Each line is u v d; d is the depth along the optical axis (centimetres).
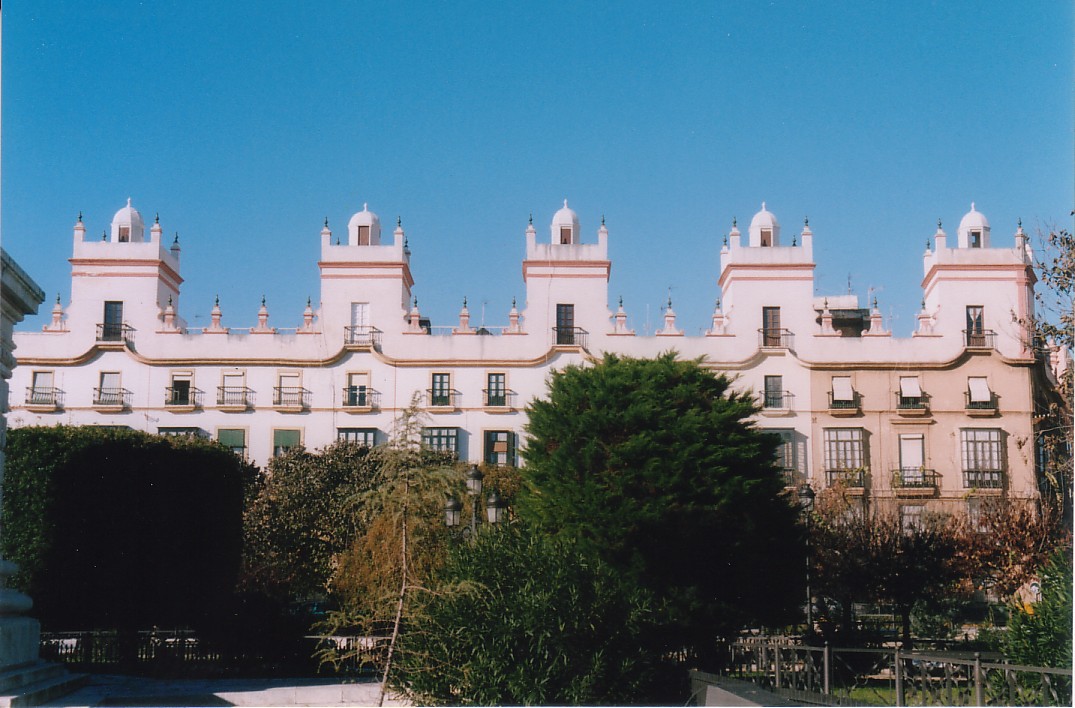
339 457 6097
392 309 7381
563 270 7444
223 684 2862
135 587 3422
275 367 7262
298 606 4375
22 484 3381
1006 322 7362
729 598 3459
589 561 2295
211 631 3328
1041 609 1877
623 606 2194
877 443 7238
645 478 3466
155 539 3481
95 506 3412
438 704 2011
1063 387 4131
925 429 7244
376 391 7256
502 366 7312
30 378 7212
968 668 2038
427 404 7250
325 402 7238
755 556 3475
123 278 7362
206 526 3691
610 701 2114
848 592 3803
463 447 7219
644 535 3381
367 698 2644
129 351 7212
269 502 5672
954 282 7425
